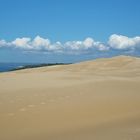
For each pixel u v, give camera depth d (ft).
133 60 175.63
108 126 38.29
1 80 98.48
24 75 126.00
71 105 49.21
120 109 47.14
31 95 58.85
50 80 93.81
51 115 43.34
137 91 64.18
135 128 36.81
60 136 34.68
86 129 37.17
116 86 72.84
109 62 172.76
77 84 78.07
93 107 48.01
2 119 41.19
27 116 42.73
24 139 33.88
